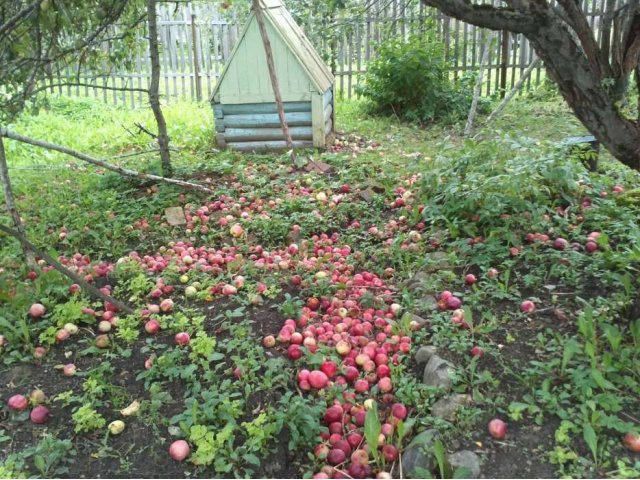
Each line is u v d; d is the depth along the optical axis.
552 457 2.82
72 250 5.56
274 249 5.50
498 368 3.46
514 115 10.62
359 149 8.70
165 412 3.30
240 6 12.58
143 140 9.68
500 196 5.27
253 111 8.49
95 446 3.12
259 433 2.98
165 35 13.02
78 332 4.12
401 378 3.46
